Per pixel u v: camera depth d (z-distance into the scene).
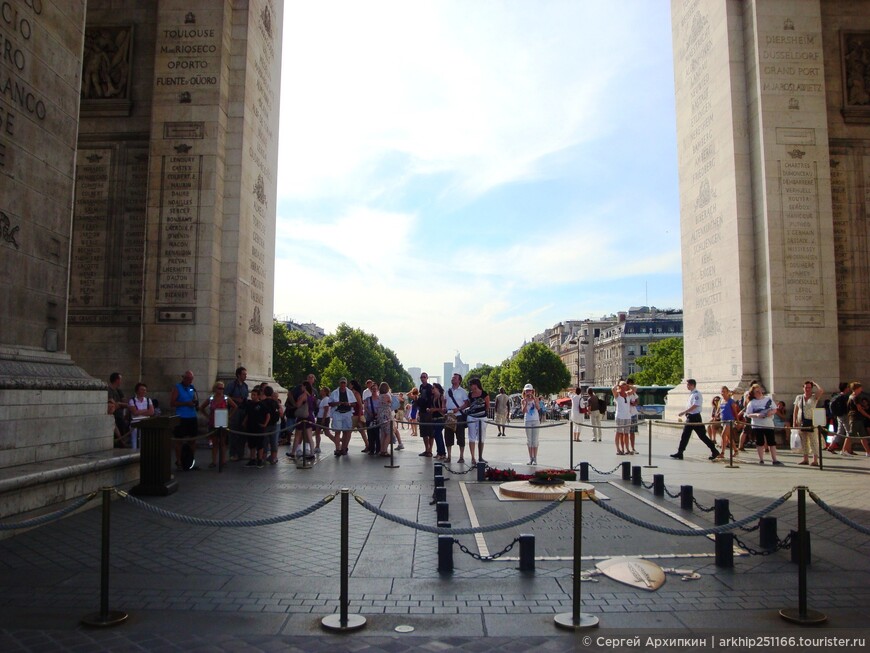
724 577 7.55
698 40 28.36
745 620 6.23
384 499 12.27
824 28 26.14
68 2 13.27
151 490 12.58
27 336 11.82
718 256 26.39
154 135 22.75
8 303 11.33
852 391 20.47
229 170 23.38
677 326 132.00
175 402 16.88
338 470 16.83
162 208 22.42
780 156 24.06
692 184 28.97
